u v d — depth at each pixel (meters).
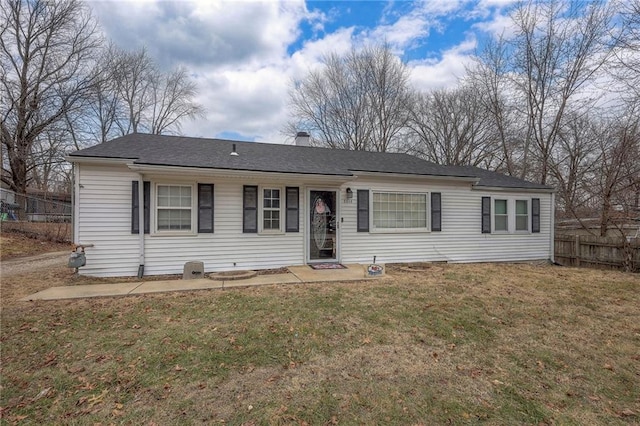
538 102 16.14
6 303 5.39
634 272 9.12
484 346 3.91
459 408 2.68
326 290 6.32
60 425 2.43
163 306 5.23
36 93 17.77
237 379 3.08
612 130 12.00
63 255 11.32
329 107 23.83
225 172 7.64
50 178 25.52
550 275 8.34
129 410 2.61
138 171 7.24
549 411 2.66
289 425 2.43
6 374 3.14
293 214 8.82
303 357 3.54
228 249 8.19
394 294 6.06
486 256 11.00
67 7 17.67
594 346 3.94
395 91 22.98
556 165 15.85
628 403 2.81
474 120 21.27
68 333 4.10
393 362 3.46
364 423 2.47
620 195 10.61
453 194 10.63
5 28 16.86
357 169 9.34
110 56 21.14
